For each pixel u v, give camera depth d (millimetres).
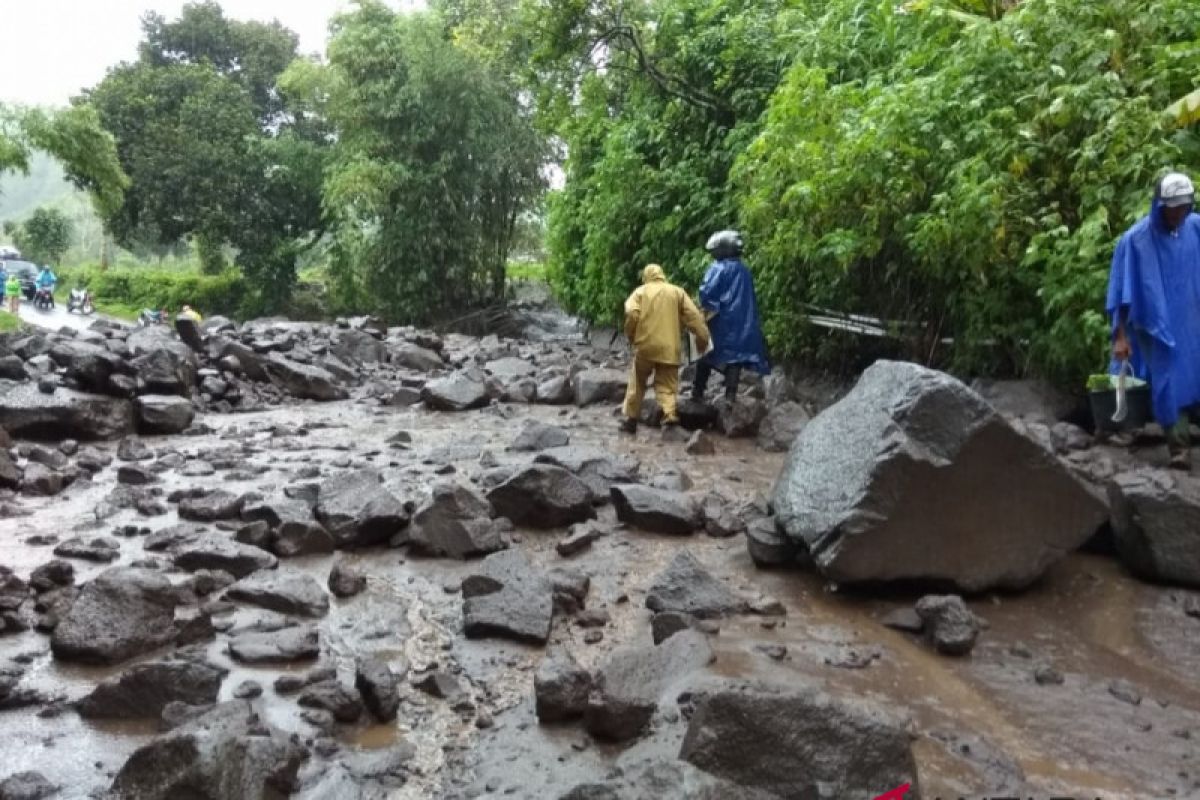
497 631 4777
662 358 9523
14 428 8797
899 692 4254
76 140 23172
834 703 3318
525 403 12008
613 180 16656
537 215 29094
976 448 5051
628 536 6375
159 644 4520
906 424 5168
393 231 27047
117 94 33656
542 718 3906
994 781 3510
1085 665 4566
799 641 4766
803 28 12680
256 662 4398
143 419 9492
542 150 27828
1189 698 4238
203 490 7008
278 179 31688
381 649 4676
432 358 14922
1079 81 7719
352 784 3357
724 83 14328
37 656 4453
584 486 6664
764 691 3348
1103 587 5418
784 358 12148
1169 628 4906
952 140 8445
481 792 3379
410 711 4055
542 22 14562
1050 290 7406
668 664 4215
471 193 27297
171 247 55031
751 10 14453
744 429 9594
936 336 9445
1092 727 3959
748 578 5637
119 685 3932
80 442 9070
